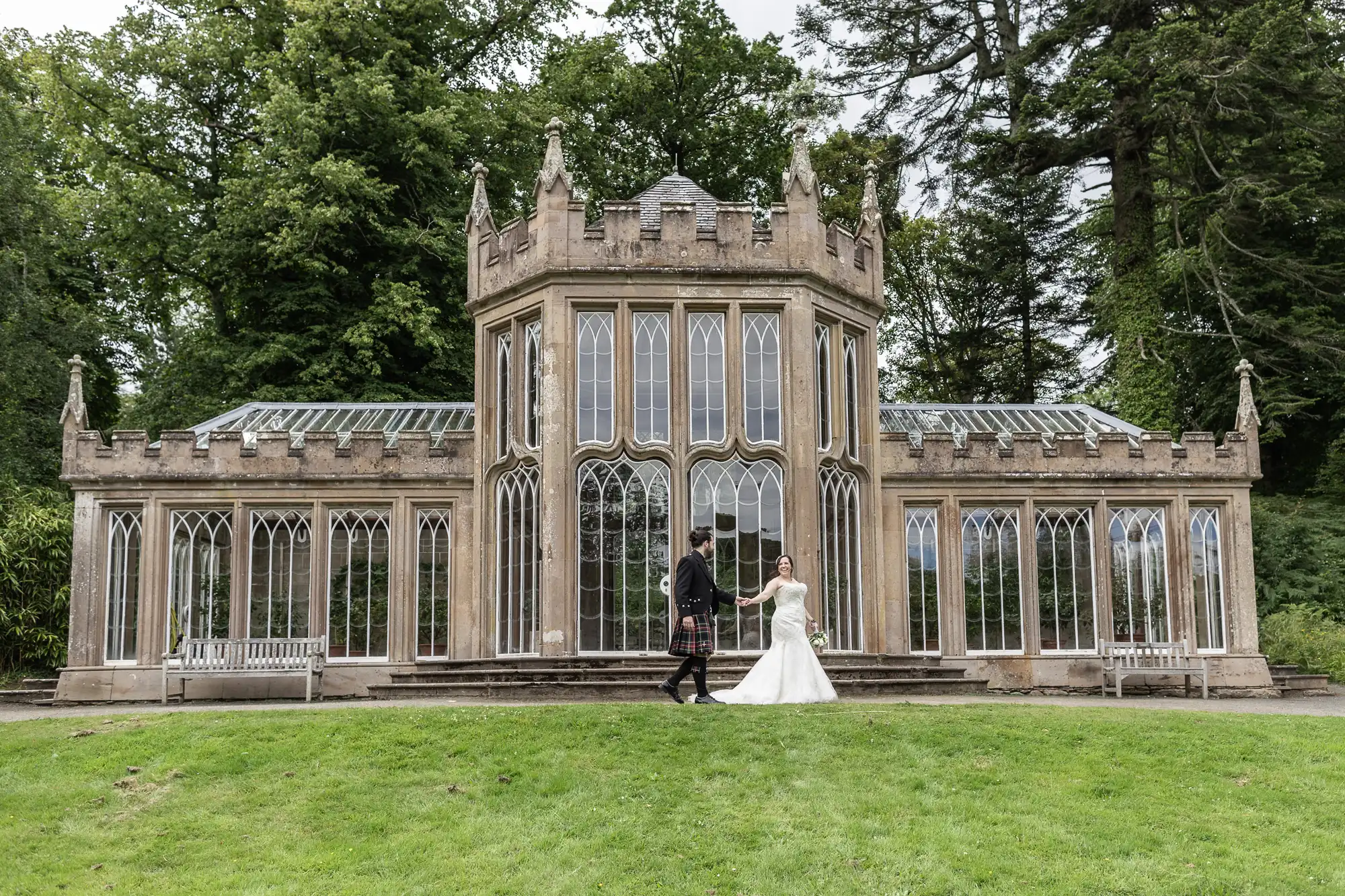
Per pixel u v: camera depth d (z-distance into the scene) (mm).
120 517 21641
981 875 10234
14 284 31094
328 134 33594
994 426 25656
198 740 13508
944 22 39000
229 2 36594
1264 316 31688
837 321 20750
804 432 19500
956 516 22562
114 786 12359
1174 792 12102
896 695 18547
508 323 20703
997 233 45281
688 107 44531
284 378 34188
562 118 38344
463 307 35688
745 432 19516
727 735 13250
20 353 30562
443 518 21828
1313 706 19000
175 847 10953
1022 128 33812
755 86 44531
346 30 33656
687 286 19750
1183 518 22734
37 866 10648
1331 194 33094
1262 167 32875
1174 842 11000
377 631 21484
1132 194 34438
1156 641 22453
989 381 47469
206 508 21625
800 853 10602
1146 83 32500
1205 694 20969
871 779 12164
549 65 40344
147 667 20984
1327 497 34906
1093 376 46000
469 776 12312
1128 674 21453
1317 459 36812
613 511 19312
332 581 21562
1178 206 36625
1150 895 10023
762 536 19328
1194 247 35500
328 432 21766
